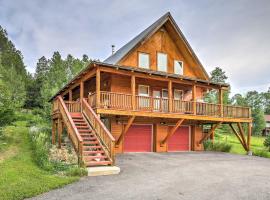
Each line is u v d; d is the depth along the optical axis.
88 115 14.67
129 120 15.88
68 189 7.89
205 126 25.42
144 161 13.87
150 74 16.41
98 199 7.04
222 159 15.48
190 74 22.33
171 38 21.56
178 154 17.72
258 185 8.98
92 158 10.99
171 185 8.67
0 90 15.38
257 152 19.12
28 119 30.47
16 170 9.34
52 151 13.28
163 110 17.19
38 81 42.75
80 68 42.38
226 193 7.91
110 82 18.55
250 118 20.59
